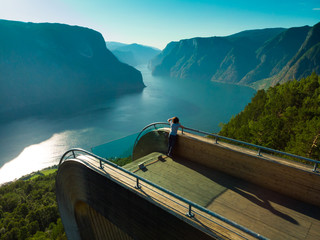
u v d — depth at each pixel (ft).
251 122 143.43
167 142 27.73
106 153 29.40
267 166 18.47
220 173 22.04
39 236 206.90
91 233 28.22
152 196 15.03
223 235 11.17
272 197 17.72
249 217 15.53
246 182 20.13
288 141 99.91
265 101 195.93
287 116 124.26
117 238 25.13
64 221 30.48
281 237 13.75
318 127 79.51
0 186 401.90
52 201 291.17
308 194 16.55
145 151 31.42
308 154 80.18
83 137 640.58
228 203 17.17
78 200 25.49
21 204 284.61
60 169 25.71
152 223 15.35
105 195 19.71
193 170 22.88
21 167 480.23
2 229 231.09
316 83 162.40
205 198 17.98
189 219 12.50
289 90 161.99
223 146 21.49
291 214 15.70
